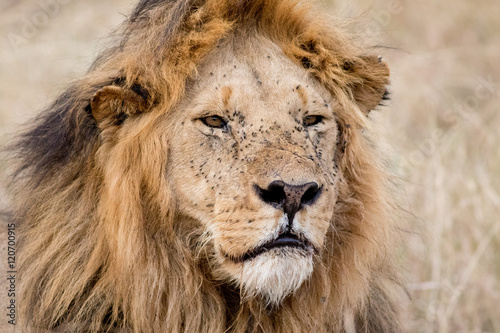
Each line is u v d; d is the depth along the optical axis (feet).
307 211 17.97
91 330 19.75
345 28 23.07
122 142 19.38
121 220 19.08
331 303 20.68
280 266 17.85
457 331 29.63
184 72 19.44
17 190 21.81
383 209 21.07
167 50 19.58
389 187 22.30
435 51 47.88
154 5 20.71
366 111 22.57
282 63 20.40
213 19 19.97
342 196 20.63
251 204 18.08
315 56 20.94
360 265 20.71
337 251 20.57
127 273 19.15
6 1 48.78
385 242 21.12
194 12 20.24
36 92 39.91
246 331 20.36
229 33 20.25
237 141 19.12
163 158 19.43
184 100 19.62
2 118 37.37
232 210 18.39
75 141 20.08
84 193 19.81
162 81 19.44
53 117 21.43
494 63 47.32
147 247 19.42
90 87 20.15
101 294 19.77
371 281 21.93
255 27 20.94
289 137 19.07
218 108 19.34
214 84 19.54
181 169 19.40
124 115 19.77
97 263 19.48
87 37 45.60
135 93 19.45
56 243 19.85
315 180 17.99
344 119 21.18
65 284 19.74
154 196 19.43
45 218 20.12
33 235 20.35
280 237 17.88
